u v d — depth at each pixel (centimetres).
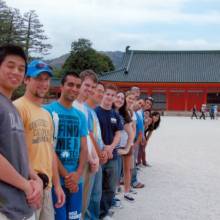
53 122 224
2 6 2397
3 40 2195
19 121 157
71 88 229
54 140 225
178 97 2475
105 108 309
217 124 1684
